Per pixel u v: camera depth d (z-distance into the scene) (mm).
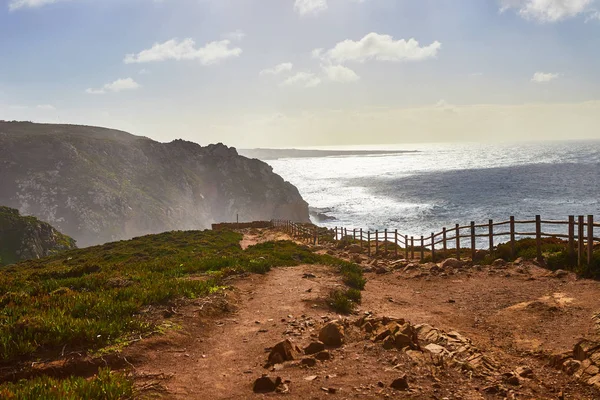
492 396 5758
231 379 6688
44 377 6461
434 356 7191
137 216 148750
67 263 34469
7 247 89750
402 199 150875
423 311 11547
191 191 178375
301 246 31250
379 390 5914
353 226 100500
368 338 8453
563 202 105375
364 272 19109
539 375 6547
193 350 8250
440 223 93188
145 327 8812
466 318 10531
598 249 14391
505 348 8062
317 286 14258
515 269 15109
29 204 138125
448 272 16438
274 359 7355
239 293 13219
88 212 138250
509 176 189000
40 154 154000
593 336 7938
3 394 5547
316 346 7859
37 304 10211
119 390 5840
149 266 19234
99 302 10062
